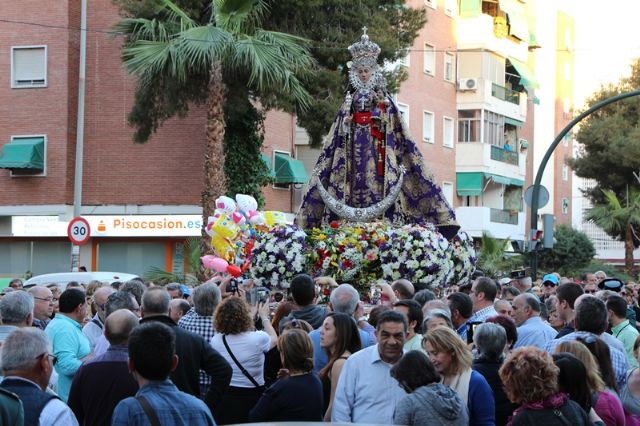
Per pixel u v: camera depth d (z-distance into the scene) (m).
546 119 59.53
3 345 6.20
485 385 7.04
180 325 9.29
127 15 29.53
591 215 45.91
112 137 32.62
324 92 28.53
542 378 6.18
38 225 32.97
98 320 10.25
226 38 23.53
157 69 24.55
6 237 33.72
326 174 14.21
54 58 32.72
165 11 27.00
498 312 10.09
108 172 32.66
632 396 7.82
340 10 29.05
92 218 32.62
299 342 7.41
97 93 32.72
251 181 29.52
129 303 8.56
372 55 14.11
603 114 48.72
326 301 12.73
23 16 32.91
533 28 54.31
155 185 32.41
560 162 60.50
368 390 7.33
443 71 44.97
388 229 13.18
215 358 7.72
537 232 22.14
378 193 14.04
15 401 5.65
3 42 33.00
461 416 6.42
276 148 34.78
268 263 12.89
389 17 31.14
